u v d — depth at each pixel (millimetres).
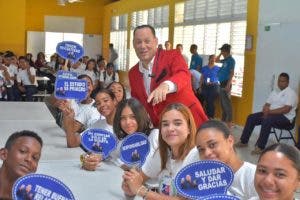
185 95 2361
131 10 14445
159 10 12227
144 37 2412
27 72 8484
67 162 2494
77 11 16781
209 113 7969
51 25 16500
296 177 1195
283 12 6551
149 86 2494
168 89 2260
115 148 2393
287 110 5637
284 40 6531
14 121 3758
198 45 9789
